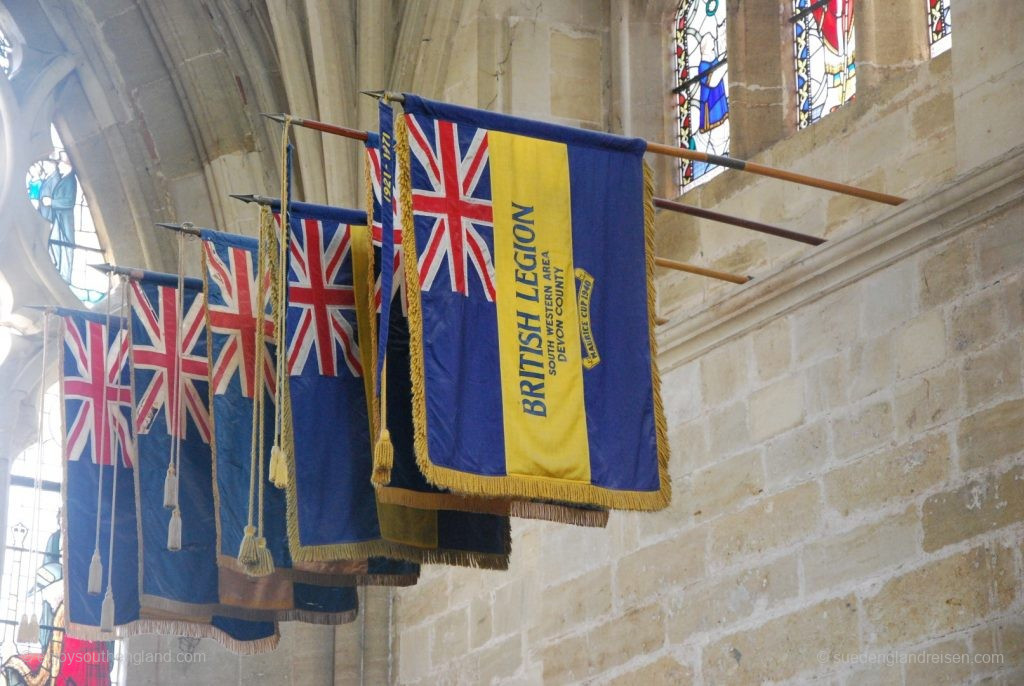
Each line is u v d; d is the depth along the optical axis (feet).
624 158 49.85
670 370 61.31
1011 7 52.11
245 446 55.42
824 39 63.87
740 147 64.59
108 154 76.64
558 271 48.21
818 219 59.62
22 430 72.90
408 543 51.57
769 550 56.08
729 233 63.26
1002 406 50.26
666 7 71.26
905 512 52.19
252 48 76.54
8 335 73.26
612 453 47.34
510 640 65.36
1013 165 50.70
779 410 57.00
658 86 70.54
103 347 59.11
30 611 70.85
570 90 71.92
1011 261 50.88
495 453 46.03
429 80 73.82
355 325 53.21
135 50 77.05
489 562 52.70
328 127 51.03
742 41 65.87
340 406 52.34
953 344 52.03
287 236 51.57
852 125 59.00
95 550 55.83
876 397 53.93
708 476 58.95
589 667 61.41
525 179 48.57
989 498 49.98
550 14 72.74
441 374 46.09
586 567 62.64
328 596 57.67
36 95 75.82
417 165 47.47
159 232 75.92
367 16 74.18
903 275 53.93
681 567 58.95
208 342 55.83
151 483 57.11
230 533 54.60
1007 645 48.55
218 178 75.92
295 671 71.61
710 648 57.11
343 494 51.62
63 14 77.00
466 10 73.36
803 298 56.80
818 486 55.01
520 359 47.11
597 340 48.08
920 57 59.36
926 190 55.47
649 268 49.19
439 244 47.14
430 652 69.67
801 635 54.24
